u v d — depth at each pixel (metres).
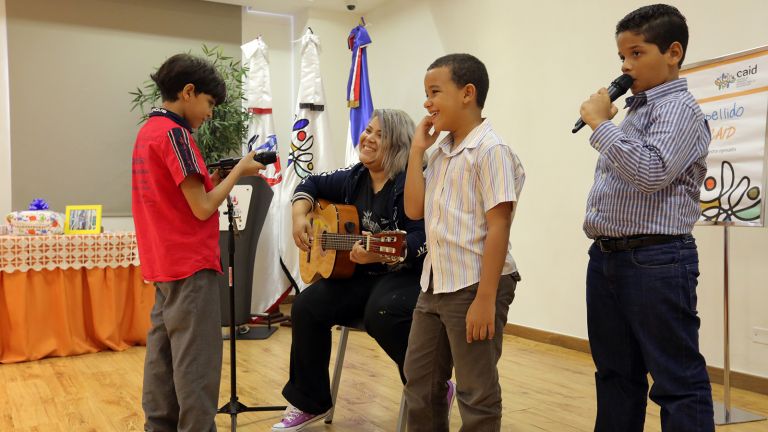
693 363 1.42
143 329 3.89
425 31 5.07
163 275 1.75
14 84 4.82
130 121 5.22
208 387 1.78
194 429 1.74
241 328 4.37
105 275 3.76
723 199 2.65
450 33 4.81
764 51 2.54
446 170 1.54
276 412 2.59
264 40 5.78
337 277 2.26
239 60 5.64
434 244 1.53
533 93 4.11
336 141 5.84
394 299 2.05
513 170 1.49
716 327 3.11
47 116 4.92
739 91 2.62
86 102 5.05
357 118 4.96
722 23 3.06
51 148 4.94
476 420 1.48
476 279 1.47
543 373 3.25
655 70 1.47
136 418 2.51
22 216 3.71
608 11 3.59
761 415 2.59
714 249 3.11
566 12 3.86
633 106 1.56
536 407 2.66
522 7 4.18
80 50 5.03
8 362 3.44
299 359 2.28
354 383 3.05
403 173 2.23
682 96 1.45
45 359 3.56
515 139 4.26
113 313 3.76
